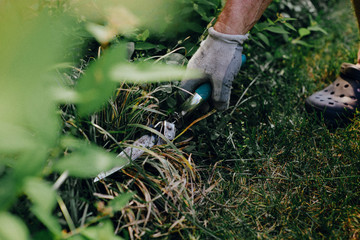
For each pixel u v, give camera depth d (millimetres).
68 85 1194
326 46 2627
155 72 407
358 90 1719
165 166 1262
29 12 1092
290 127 1703
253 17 1359
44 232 762
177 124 1452
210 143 1518
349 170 1421
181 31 1743
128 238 1064
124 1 663
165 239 1081
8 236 489
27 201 955
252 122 1733
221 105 1502
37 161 488
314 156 1520
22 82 413
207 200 1280
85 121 1172
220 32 1351
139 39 1496
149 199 1165
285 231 1196
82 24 1319
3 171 893
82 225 994
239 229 1184
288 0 2670
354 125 1660
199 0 1713
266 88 2051
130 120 1376
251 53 2213
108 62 396
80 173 517
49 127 463
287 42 2480
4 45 397
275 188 1379
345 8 3168
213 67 1383
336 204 1285
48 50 401
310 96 1841
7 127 461
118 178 1266
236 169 1437
